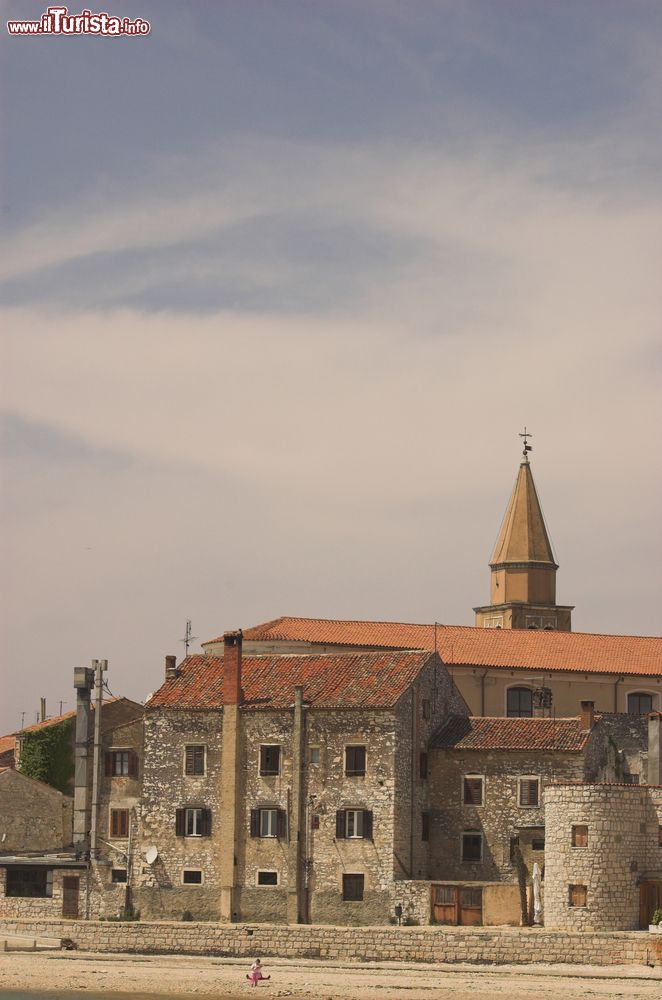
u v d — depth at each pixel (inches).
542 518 6486.2
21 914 4527.6
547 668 5359.3
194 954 4128.9
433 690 4547.2
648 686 5423.2
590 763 4379.9
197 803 4436.5
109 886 4480.8
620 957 3772.1
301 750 4362.7
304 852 4323.3
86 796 4601.4
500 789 4370.1
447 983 3698.3
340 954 4001.0
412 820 4343.0
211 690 4547.2
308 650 5241.1
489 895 4114.2
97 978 3885.3
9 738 5816.9
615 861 3937.0
